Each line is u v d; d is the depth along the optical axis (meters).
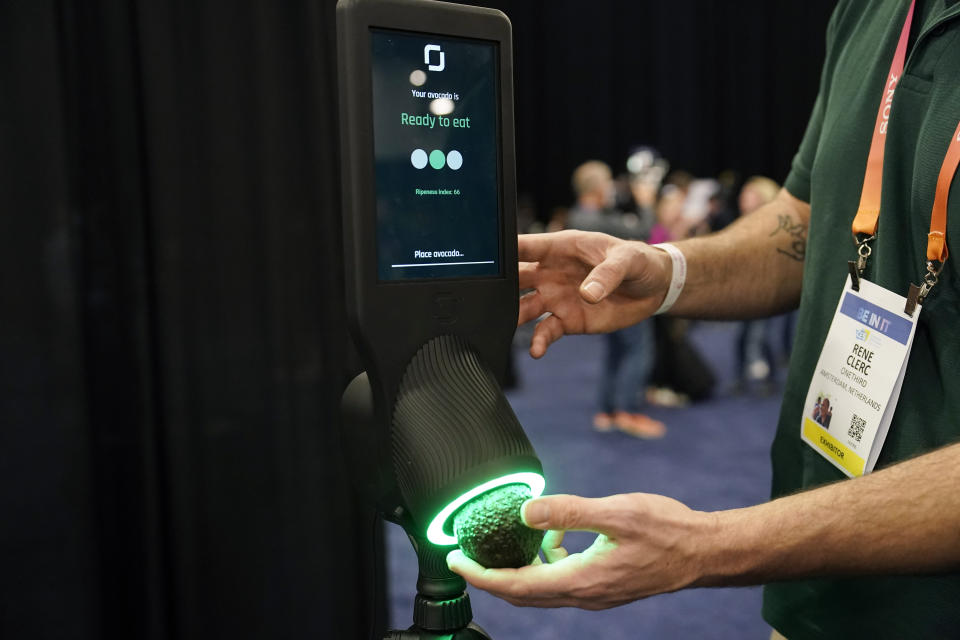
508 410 0.61
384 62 0.60
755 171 10.04
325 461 1.53
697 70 9.71
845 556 0.61
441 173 0.62
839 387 0.81
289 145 1.47
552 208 9.88
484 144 0.64
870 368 0.77
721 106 9.98
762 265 0.98
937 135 0.70
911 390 0.74
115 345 1.42
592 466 3.63
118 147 1.39
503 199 0.65
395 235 0.60
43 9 1.32
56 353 1.36
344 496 1.56
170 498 1.45
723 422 4.40
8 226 1.33
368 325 0.58
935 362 0.73
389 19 0.59
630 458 3.74
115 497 1.45
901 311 0.74
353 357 1.53
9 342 1.34
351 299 0.59
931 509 0.59
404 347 0.60
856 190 0.83
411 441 0.58
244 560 1.50
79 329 1.37
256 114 1.44
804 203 1.01
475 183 0.64
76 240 1.37
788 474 0.92
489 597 2.45
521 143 9.74
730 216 6.45
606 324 0.92
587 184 3.93
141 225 1.41
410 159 0.61
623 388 4.24
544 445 4.02
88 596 1.40
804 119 9.81
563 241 0.88
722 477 3.43
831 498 0.62
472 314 0.63
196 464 1.46
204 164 1.42
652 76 9.73
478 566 0.57
